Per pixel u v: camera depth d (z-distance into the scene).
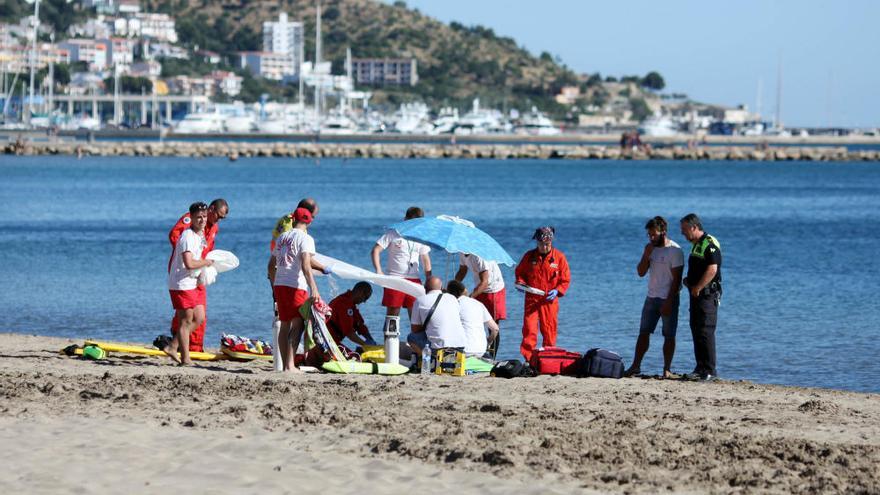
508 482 33.53
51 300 95.94
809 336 78.00
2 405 43.09
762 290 106.31
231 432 39.41
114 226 186.62
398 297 60.31
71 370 52.97
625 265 129.25
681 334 79.62
